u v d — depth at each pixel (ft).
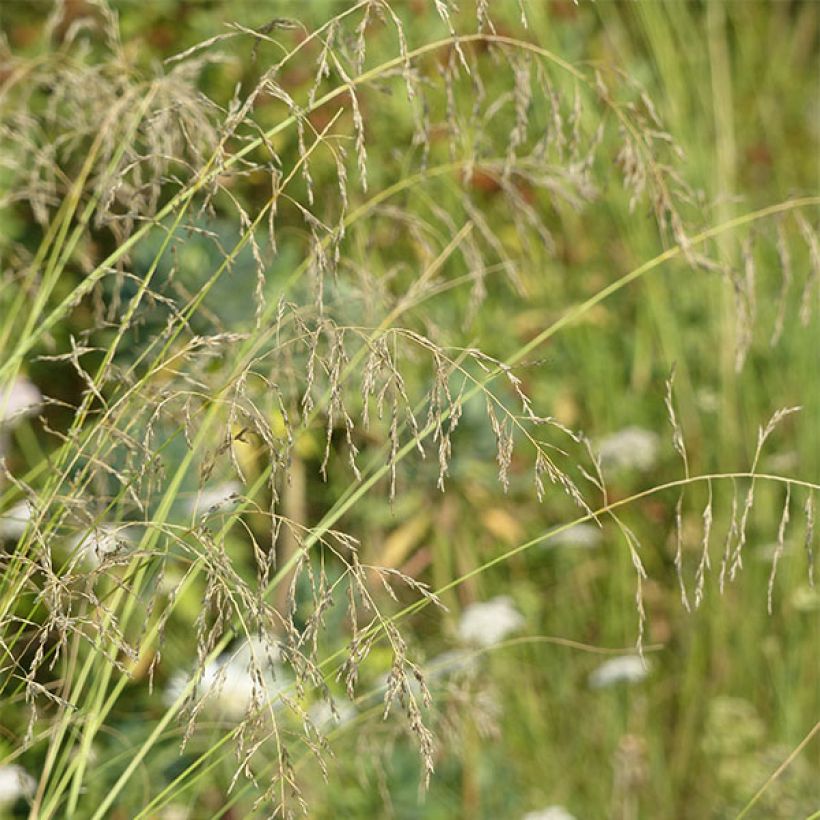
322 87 15.03
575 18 17.89
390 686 6.76
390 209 9.62
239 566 12.12
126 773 7.70
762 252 16.85
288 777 6.94
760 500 15.30
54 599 6.95
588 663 14.67
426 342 7.16
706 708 14.48
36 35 15.46
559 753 13.98
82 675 7.63
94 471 7.62
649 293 16.20
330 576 12.54
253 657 6.68
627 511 15.43
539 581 15.15
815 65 21.72
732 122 18.44
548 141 9.22
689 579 15.10
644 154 9.43
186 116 8.34
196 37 15.26
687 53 18.11
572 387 16.10
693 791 14.14
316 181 14.38
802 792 13.41
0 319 12.10
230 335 7.68
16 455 13.07
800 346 15.96
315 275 7.76
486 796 12.55
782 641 14.66
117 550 7.41
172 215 11.92
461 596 14.55
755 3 20.99
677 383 15.98
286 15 15.39
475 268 9.75
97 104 9.18
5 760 7.63
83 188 9.75
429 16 16.31
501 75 16.37
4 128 9.29
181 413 8.14
